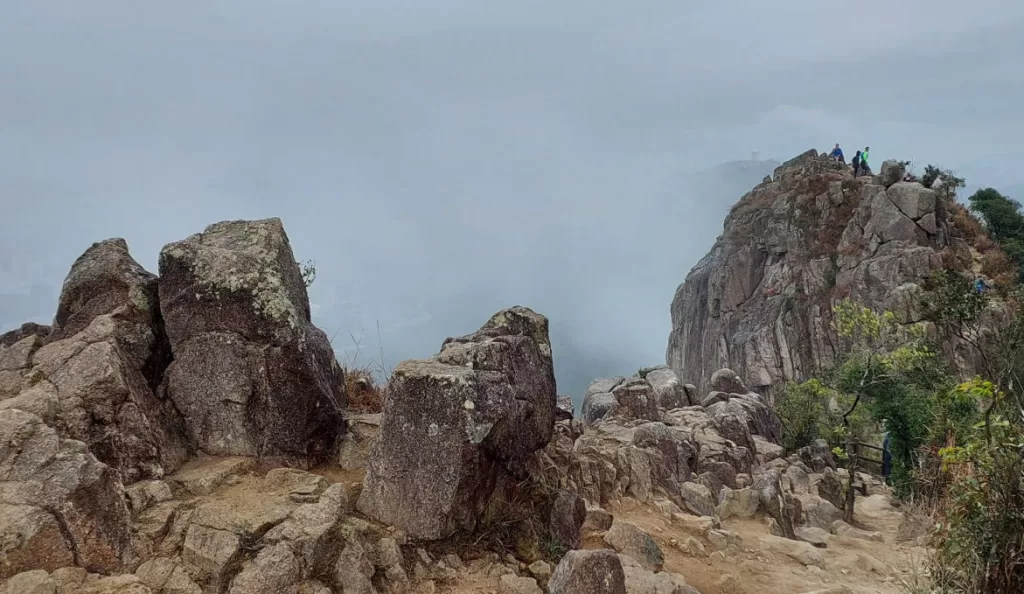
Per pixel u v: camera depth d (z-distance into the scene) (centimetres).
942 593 670
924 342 1942
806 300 4672
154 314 714
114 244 737
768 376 4619
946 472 1050
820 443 1917
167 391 674
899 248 4047
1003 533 623
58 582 449
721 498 1152
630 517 955
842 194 4859
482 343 701
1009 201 4709
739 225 5669
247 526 523
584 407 1596
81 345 630
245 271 675
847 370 2002
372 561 542
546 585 597
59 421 567
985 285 3297
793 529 1114
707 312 6019
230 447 658
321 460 692
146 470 595
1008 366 994
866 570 934
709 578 793
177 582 488
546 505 697
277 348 658
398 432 596
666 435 1243
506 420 611
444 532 578
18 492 477
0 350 672
